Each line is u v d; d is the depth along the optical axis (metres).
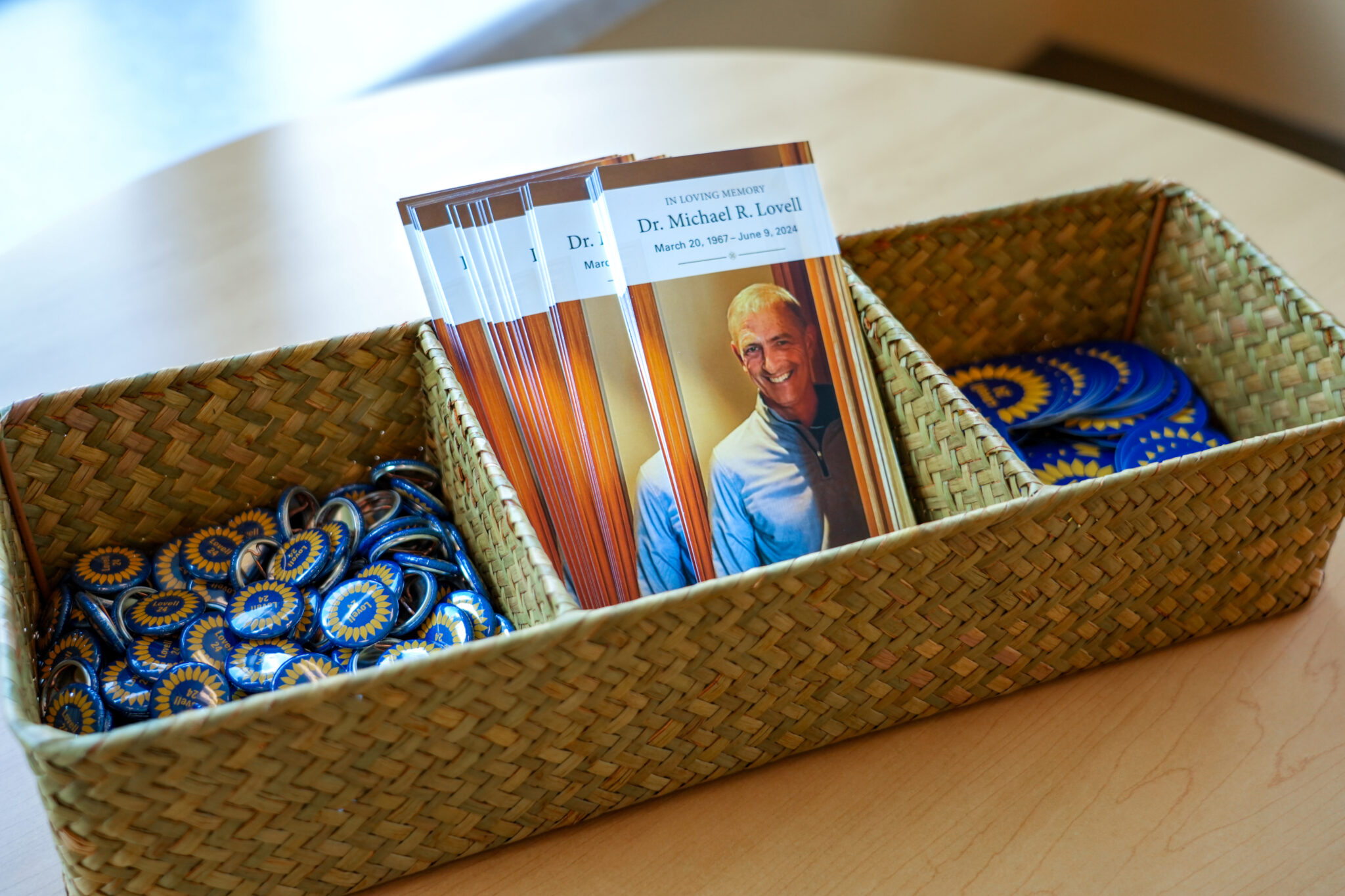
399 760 0.63
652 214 0.82
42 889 0.69
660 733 0.69
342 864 0.66
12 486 0.78
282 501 0.89
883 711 0.76
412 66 2.33
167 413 0.82
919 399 0.85
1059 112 1.49
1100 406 0.97
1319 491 0.78
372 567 0.81
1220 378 1.00
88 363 1.14
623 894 0.68
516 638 0.60
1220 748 0.75
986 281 1.02
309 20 2.47
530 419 0.82
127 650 0.78
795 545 0.83
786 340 0.85
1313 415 0.90
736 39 2.69
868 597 0.69
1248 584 0.81
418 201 0.82
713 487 0.83
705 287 0.83
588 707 0.66
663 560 0.82
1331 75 2.20
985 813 0.72
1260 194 1.31
